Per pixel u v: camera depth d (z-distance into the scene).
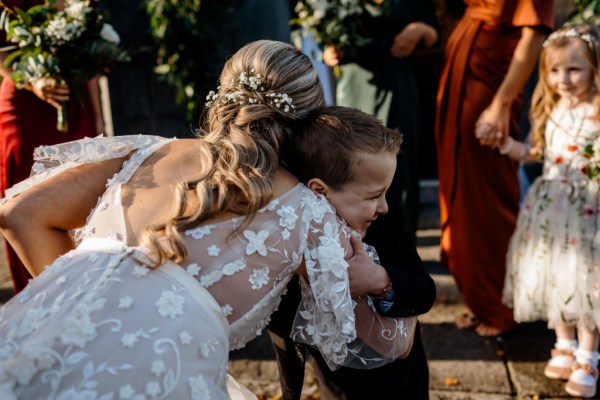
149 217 1.39
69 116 2.81
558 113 2.78
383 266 1.63
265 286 1.39
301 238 1.40
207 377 1.29
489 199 3.09
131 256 1.34
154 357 1.22
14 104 2.70
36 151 1.62
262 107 1.50
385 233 1.69
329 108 1.56
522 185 4.20
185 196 1.36
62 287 1.34
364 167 1.46
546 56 2.74
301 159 1.50
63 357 1.22
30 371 1.22
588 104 2.70
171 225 1.33
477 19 3.04
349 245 1.51
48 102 2.71
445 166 3.21
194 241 1.34
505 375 2.80
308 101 1.55
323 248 1.40
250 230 1.37
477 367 2.87
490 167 3.07
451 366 2.89
